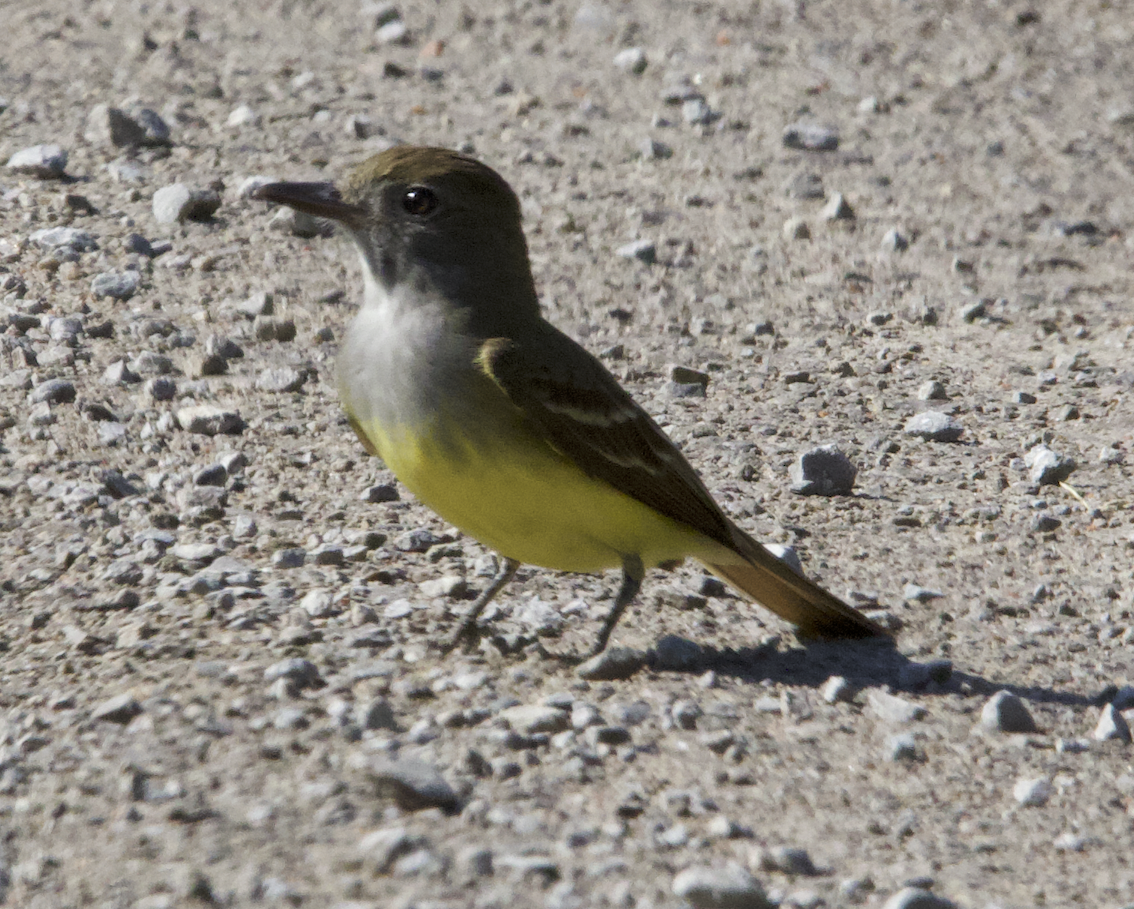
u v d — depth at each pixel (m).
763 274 19.81
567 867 8.16
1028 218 22.27
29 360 15.44
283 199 10.63
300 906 7.61
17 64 24.56
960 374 17.58
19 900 7.71
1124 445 15.86
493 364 9.95
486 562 12.73
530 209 21.02
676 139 24.03
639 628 11.79
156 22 27.45
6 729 9.39
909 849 8.91
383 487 13.81
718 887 7.86
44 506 13.02
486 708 10.04
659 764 9.60
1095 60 29.08
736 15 30.11
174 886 7.73
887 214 21.97
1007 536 13.80
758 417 16.17
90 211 19.12
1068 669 11.51
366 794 8.73
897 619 12.15
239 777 8.88
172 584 11.69
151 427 14.50
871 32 29.84
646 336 17.92
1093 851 9.02
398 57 26.78
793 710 10.52
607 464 10.30
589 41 28.19
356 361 10.41
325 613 11.41
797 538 13.61
